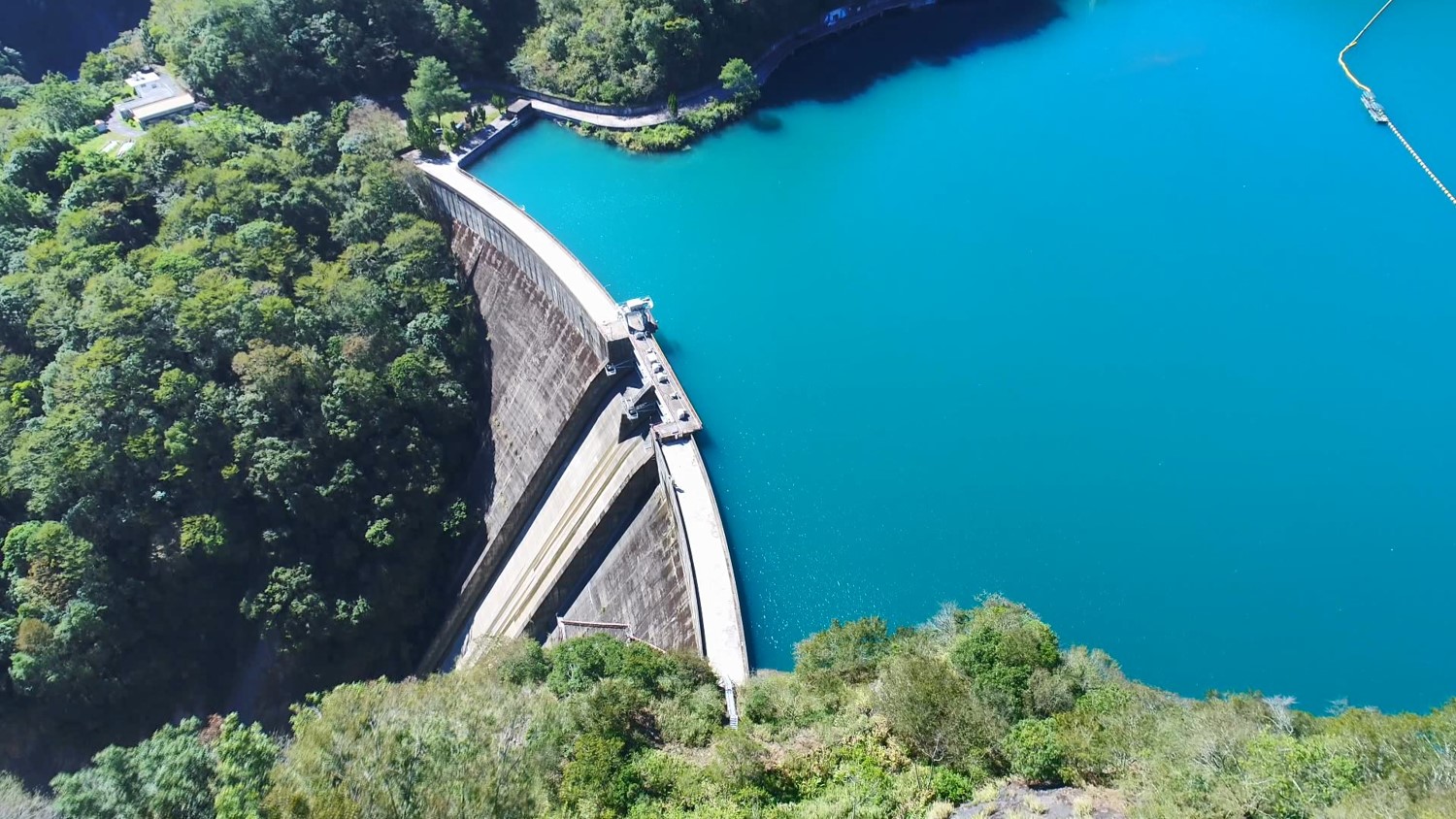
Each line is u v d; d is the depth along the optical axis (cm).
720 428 10075
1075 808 5462
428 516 11456
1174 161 13175
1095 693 6350
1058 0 17412
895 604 8438
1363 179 12575
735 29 15200
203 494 10419
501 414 12119
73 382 10231
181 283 11088
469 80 15262
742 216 12875
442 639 11369
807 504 9300
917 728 6016
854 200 13012
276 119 14738
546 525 10894
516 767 5762
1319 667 7744
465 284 12975
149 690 10569
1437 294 10856
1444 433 9388
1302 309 10800
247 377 10431
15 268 11800
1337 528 8675
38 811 9762
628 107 14412
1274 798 4956
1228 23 16300
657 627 8838
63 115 14250
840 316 11306
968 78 15388
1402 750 5112
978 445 9688
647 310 10912
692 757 6366
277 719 10844
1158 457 9412
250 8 14088
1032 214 12488
